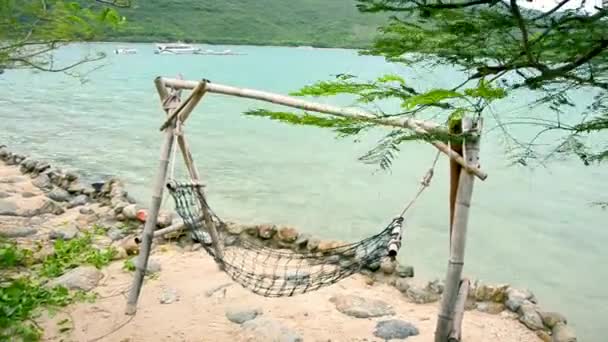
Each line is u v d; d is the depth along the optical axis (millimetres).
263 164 11750
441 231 7863
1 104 19734
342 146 13727
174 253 6000
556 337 4445
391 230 3885
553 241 7754
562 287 6270
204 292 5000
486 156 12781
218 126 16469
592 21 1778
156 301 4797
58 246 5793
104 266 5508
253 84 26922
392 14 2104
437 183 10539
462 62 1955
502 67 1872
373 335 4398
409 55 2086
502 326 4688
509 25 1848
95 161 11555
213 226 5074
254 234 6598
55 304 4559
